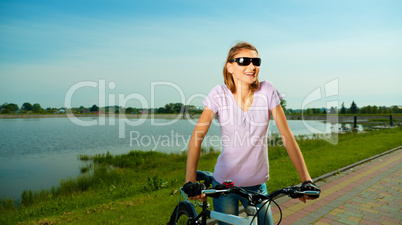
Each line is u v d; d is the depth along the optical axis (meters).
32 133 56.62
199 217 2.23
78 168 16.39
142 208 5.04
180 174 10.24
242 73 1.81
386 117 69.88
